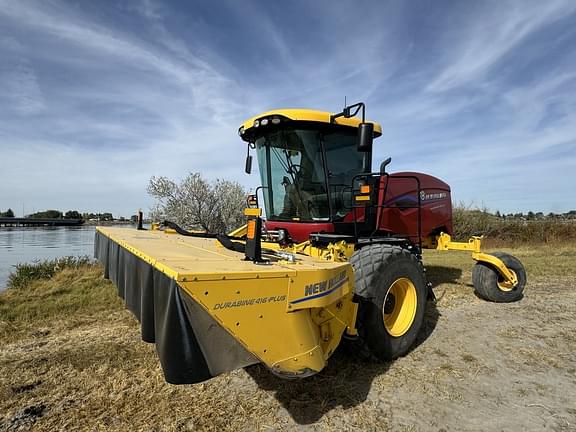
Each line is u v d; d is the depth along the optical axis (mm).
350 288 2738
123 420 2529
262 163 4926
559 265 8891
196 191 12898
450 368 3322
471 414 2625
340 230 4371
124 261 3449
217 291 1861
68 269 8469
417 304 3670
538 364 3438
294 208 4504
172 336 1893
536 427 2486
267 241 4477
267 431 2398
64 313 4961
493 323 4578
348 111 4020
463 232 19188
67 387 2973
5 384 3012
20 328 4395
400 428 2451
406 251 3646
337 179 4359
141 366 3326
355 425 2471
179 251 2889
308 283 2221
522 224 19047
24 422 2508
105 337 4059
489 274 5477
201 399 2773
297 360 2238
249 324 1987
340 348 3479
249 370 3209
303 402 2729
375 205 4363
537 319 4742
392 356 3414
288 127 4301
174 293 1911
